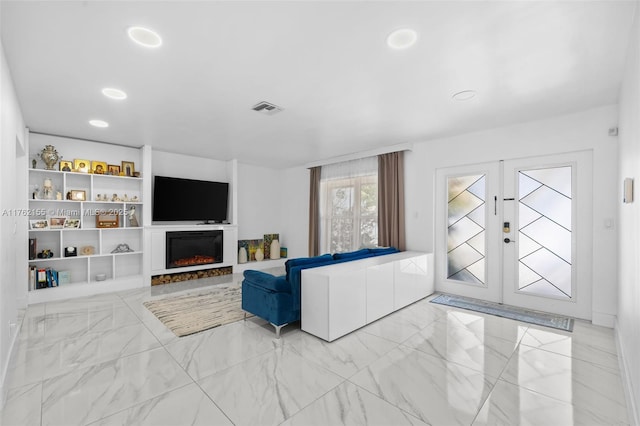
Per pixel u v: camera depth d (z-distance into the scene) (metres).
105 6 1.75
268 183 7.34
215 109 3.42
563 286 3.62
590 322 3.38
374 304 3.44
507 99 3.12
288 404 1.96
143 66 2.46
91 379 2.24
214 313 3.72
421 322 3.41
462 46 2.17
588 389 2.12
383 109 3.41
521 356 2.60
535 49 2.20
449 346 2.79
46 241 4.46
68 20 1.87
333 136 4.52
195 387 2.14
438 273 4.71
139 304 4.08
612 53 2.25
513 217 3.98
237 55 2.30
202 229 5.81
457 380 2.23
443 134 4.39
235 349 2.74
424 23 1.91
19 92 2.94
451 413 1.87
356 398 2.02
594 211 3.35
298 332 3.15
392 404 1.96
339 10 1.78
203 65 2.45
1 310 2.00
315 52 2.25
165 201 5.43
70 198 4.55
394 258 4.01
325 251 6.33
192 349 2.74
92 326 3.28
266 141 4.85
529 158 3.85
